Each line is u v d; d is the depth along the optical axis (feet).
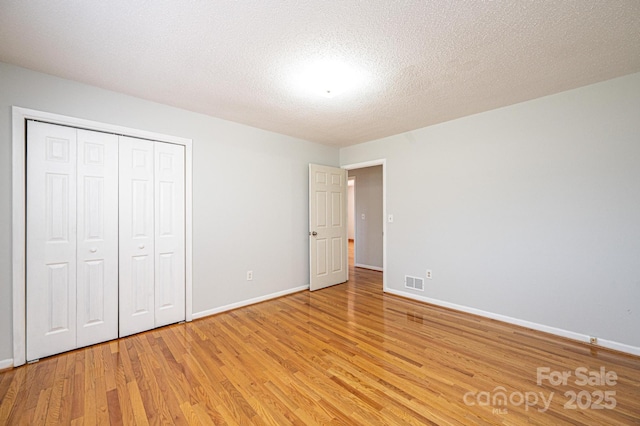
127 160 8.58
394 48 6.08
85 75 7.29
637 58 6.52
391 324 9.41
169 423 5.01
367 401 5.57
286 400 5.61
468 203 10.39
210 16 5.07
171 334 8.68
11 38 5.72
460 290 10.64
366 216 19.39
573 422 4.99
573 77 7.45
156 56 6.42
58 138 7.47
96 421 5.04
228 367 6.80
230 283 10.86
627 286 7.43
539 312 8.82
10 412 5.25
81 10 4.90
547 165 8.64
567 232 8.33
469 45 5.97
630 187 7.39
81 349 7.71
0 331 6.67
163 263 9.27
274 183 12.39
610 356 7.27
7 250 6.75
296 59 6.54
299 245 13.46
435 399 5.62
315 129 11.97
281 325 9.35
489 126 9.82
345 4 4.76
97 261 8.04
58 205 7.45
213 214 10.39
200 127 10.05
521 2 4.72
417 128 11.84
